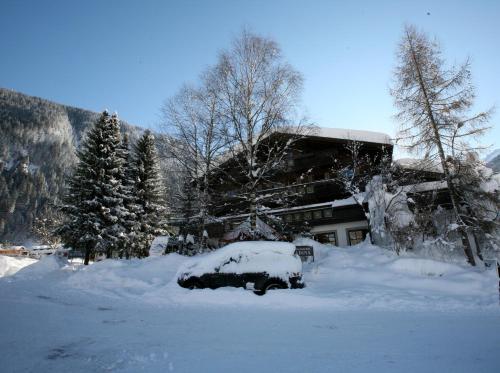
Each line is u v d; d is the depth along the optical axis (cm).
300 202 2684
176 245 2634
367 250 1762
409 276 1238
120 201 2898
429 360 473
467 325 693
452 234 1847
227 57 2014
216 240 2636
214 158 2117
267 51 1998
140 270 1477
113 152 2997
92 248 2709
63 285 1297
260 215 2017
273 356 494
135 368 442
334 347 542
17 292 1104
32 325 663
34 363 453
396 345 551
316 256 1823
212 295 1022
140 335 616
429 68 1797
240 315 818
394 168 2112
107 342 564
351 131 2766
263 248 1131
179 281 1132
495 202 1677
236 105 1953
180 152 2105
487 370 431
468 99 1706
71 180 2881
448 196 2041
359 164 2484
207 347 541
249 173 1936
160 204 3388
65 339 576
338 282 1256
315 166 2736
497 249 1698
